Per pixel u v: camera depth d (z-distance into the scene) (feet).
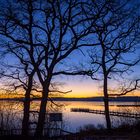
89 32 82.38
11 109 73.46
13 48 81.46
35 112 81.25
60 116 70.79
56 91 85.51
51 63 82.17
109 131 86.74
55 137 72.43
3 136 68.95
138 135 74.38
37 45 81.05
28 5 77.82
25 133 73.41
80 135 74.59
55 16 80.12
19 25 78.48
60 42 81.87
